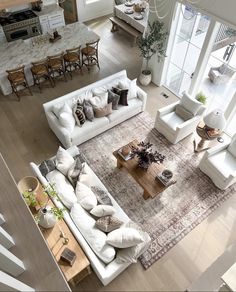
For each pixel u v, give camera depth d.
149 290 3.68
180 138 5.51
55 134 5.60
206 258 4.00
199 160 5.28
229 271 2.74
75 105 5.27
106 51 8.01
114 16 8.55
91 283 3.69
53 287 1.04
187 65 6.11
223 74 5.56
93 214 3.80
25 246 1.14
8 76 5.91
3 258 0.99
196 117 5.37
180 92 6.69
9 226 1.19
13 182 1.31
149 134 5.72
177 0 5.18
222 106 5.93
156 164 4.66
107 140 5.55
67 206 3.85
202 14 4.90
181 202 4.62
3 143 5.45
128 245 3.42
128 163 4.63
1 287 0.90
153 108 6.32
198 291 1.85
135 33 7.87
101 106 5.37
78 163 4.29
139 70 7.41
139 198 4.65
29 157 5.22
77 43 6.80
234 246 2.48
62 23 8.23
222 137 5.76
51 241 3.48
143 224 4.32
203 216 4.46
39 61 6.18
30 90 6.50
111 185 4.82
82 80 7.03
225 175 4.55
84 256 3.41
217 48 5.30
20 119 5.94
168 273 3.83
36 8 7.77
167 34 5.84
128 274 3.80
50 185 3.88
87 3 8.88
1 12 7.32
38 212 3.58
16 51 6.50
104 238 3.52
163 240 4.14
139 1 8.61
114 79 5.84
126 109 5.67
